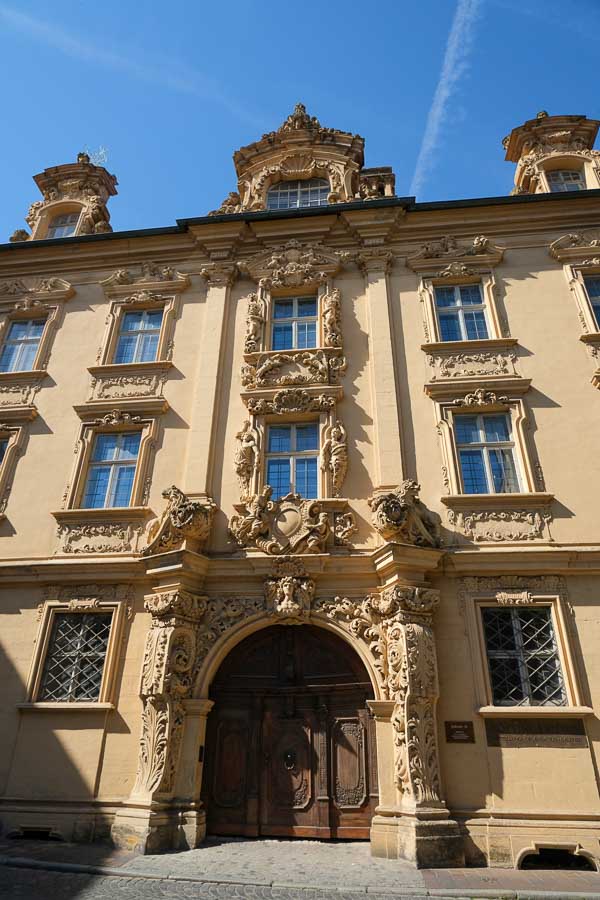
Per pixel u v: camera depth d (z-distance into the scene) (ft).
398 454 37.70
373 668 31.71
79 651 35.60
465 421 39.81
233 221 49.44
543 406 39.01
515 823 27.96
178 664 32.19
